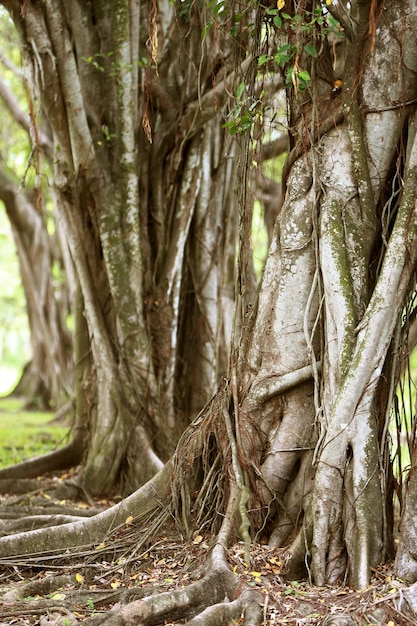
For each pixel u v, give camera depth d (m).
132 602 4.72
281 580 5.26
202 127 9.39
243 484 5.77
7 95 15.49
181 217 9.31
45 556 5.87
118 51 8.68
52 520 6.53
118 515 6.27
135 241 8.93
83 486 8.46
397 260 5.33
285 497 5.88
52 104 8.56
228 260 10.28
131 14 8.77
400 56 5.64
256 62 6.23
